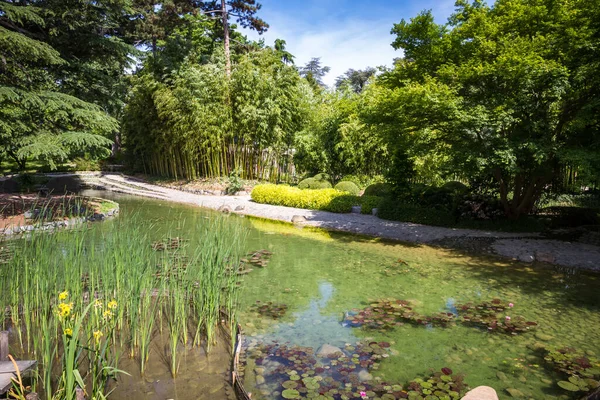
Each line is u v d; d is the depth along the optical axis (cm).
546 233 826
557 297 505
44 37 1054
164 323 420
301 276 596
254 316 444
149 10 2056
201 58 2227
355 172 1570
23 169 1802
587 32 668
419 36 902
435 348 368
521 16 754
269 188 1348
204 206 1361
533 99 708
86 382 307
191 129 1708
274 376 319
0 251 536
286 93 1736
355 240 852
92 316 358
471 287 546
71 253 445
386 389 297
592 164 645
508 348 369
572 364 332
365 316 438
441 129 819
